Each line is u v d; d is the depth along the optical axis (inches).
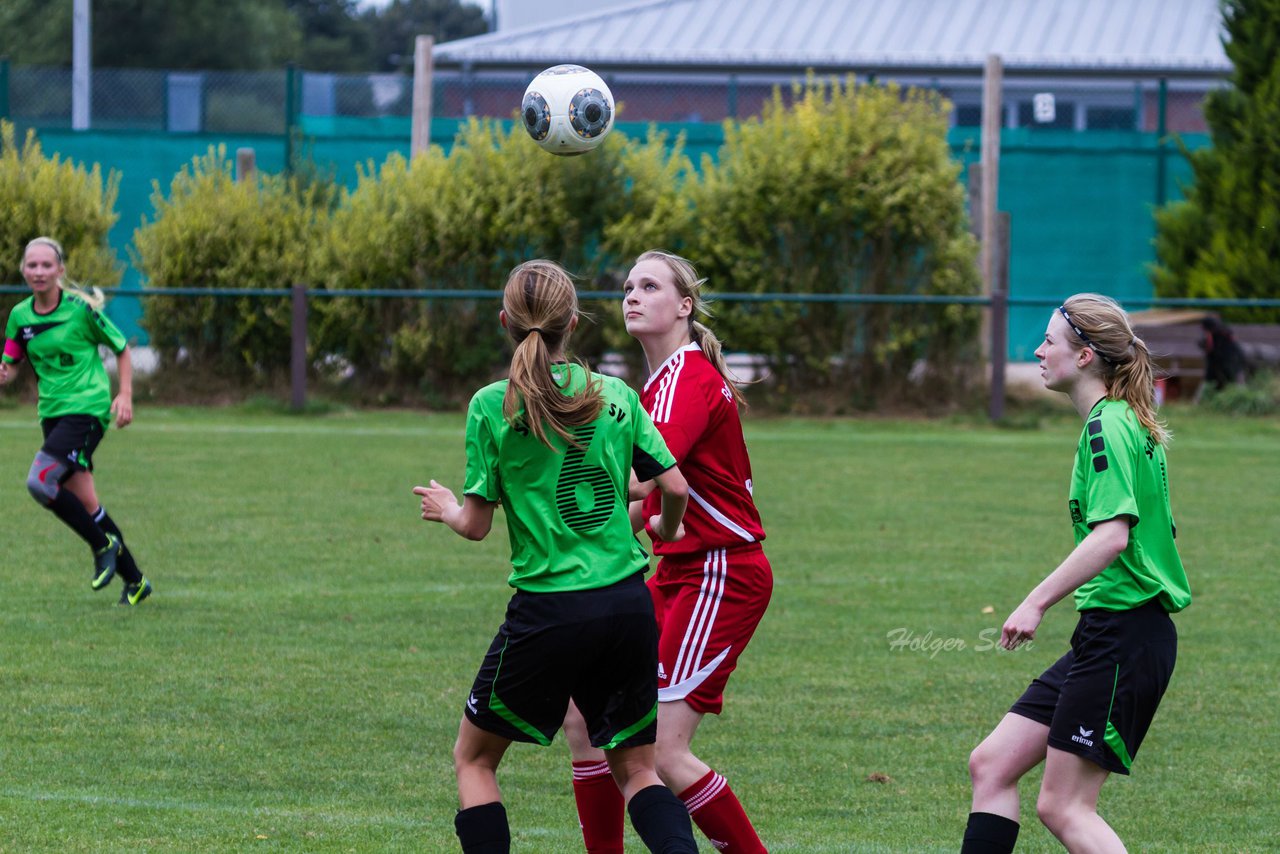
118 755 840.3
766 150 2714.1
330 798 778.8
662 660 671.1
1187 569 1443.2
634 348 2726.4
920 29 4921.3
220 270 2738.7
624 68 4731.8
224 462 2073.1
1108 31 4864.7
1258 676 1063.0
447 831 729.0
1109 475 587.2
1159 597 595.2
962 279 2741.1
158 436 2340.1
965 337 2736.2
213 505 1722.4
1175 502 1851.6
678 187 2822.3
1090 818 590.2
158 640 1109.7
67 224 2755.9
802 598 1298.0
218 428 2456.9
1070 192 3577.8
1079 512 607.8
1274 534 1637.6
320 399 2746.1
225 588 1295.5
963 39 4849.9
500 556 1467.8
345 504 1749.5
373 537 1549.0
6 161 2768.2
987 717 960.3
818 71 4704.7
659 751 660.7
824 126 2723.9
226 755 847.7
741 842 656.4
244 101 3868.1
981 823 611.2
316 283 2753.4
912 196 2679.6
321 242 2792.8
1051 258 3587.6
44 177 2746.1
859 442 2417.6
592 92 1017.5
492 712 608.1
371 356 2775.6
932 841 732.7
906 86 4741.6
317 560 1425.9
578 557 604.1
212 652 1079.0
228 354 2768.2
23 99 3878.0
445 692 987.9
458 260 2753.4
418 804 772.0
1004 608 1269.7
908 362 2741.1
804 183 2682.1
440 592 1298.0
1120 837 746.2
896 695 1008.9
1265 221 2878.9
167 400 2753.4
